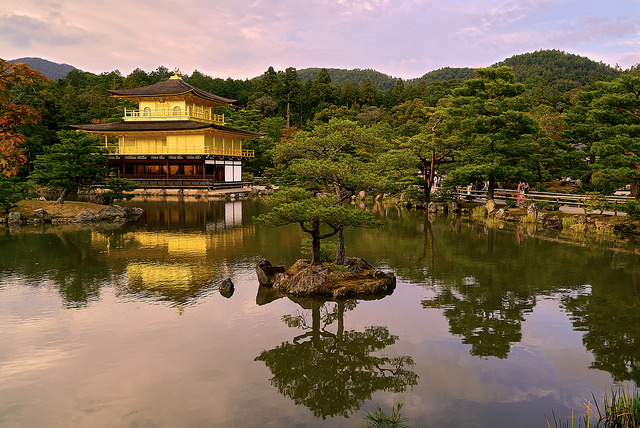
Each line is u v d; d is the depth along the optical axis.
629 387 11.21
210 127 68.06
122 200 58.78
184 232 33.78
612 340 14.04
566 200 42.69
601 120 36.44
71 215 40.03
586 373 11.94
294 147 22.08
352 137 21.86
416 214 45.88
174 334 14.35
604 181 32.47
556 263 24.00
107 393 10.80
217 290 19.06
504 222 39.78
